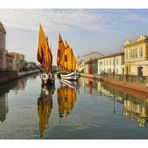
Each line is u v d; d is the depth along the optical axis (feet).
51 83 196.85
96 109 95.09
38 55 198.59
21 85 210.18
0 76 196.95
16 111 91.56
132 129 66.28
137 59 187.93
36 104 107.65
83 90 167.02
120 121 74.95
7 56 316.40
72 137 59.57
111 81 213.66
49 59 201.57
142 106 99.96
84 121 75.25
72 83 233.35
